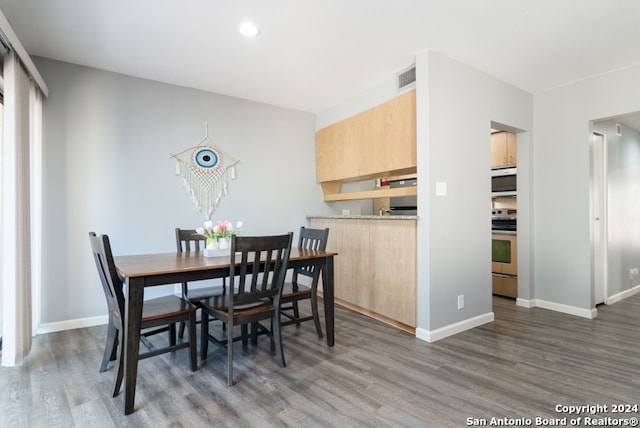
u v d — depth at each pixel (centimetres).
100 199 306
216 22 233
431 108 272
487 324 310
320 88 359
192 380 205
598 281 371
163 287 341
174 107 344
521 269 370
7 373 212
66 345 257
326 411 173
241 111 386
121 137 316
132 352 175
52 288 287
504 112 335
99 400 183
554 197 353
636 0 207
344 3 212
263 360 233
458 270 290
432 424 162
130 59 289
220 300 235
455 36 252
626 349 249
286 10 219
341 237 373
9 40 201
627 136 431
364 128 358
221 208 372
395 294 301
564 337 275
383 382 202
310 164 443
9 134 217
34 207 268
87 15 223
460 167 293
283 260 222
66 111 292
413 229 283
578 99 335
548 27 239
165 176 338
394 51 276
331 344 258
